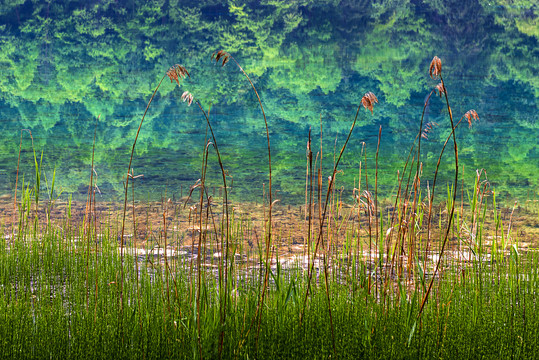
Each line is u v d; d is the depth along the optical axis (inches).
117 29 2416.3
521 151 757.3
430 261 252.2
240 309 178.2
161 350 158.9
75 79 1612.9
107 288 217.2
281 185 504.1
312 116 1146.0
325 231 283.4
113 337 166.2
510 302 194.4
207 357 153.5
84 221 273.0
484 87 1496.1
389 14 2768.2
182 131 933.8
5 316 177.8
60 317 180.9
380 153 735.1
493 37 2384.4
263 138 872.3
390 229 187.0
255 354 155.3
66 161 647.1
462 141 845.8
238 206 410.6
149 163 637.9
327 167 616.7
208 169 601.0
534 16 2751.0
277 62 1940.2
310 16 2714.1
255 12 2674.7
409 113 1194.0
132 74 1720.0
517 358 159.2
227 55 135.6
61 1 2662.4
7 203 407.2
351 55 2091.5
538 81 1588.3
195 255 273.4
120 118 1080.2
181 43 2262.6
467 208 379.9
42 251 264.2
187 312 179.6
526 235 329.1
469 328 172.7
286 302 170.4
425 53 2110.0
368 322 171.5
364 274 209.6
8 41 2182.6
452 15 2748.5
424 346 162.1
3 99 1284.4
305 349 160.9
